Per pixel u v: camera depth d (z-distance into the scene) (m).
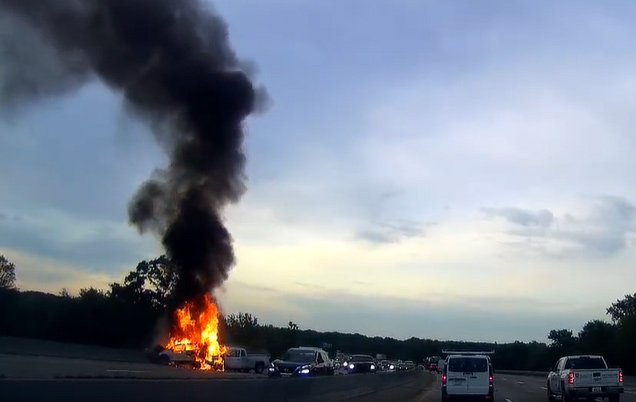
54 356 41.69
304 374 36.50
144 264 68.69
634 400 31.72
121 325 66.56
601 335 93.25
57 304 67.12
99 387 11.27
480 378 27.48
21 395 9.71
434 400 31.30
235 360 49.84
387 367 75.88
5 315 62.78
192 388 14.70
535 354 128.12
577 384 29.25
